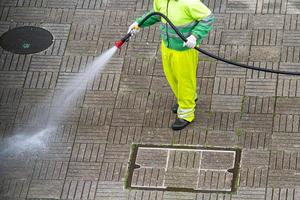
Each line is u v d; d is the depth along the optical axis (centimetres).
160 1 1313
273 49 1536
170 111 1467
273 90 1473
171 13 1301
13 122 1488
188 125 1441
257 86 1483
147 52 1565
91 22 1634
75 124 1470
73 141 1445
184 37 1295
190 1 1283
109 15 1641
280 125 1423
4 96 1529
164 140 1427
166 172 1382
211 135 1423
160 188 1364
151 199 1349
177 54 1338
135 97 1498
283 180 1348
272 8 1602
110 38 1603
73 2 1672
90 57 1576
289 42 1543
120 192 1366
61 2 1675
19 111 1502
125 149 1424
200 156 1396
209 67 1520
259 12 1598
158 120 1458
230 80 1498
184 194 1348
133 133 1445
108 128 1458
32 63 1577
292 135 1407
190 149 1409
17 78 1554
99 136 1448
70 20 1641
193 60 1360
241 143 1406
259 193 1336
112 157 1416
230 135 1420
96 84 1525
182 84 1382
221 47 1551
